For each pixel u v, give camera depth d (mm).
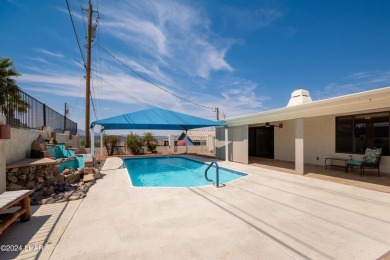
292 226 4082
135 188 7012
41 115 9422
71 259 3021
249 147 18125
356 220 4359
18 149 6629
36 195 5902
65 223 4219
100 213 4754
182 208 5086
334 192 6430
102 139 19625
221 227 4039
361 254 3148
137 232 3832
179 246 3357
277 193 6383
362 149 9641
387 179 8047
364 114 9562
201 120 15234
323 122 11383
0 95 6215
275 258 3041
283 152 14242
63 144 11156
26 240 3555
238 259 3018
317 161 11719
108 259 3016
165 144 24281
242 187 7125
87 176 8234
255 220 4371
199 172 12914
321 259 3023
